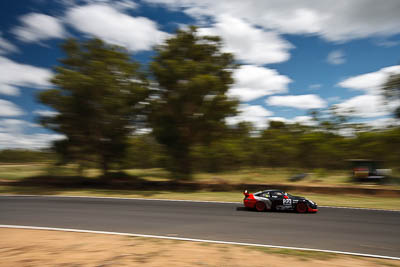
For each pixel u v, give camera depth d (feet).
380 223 31.37
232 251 20.53
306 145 80.94
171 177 81.51
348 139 83.92
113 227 28.89
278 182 73.51
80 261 17.84
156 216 35.14
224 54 81.76
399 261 19.10
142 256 19.02
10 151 169.78
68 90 73.41
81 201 49.01
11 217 34.22
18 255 19.04
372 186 64.18
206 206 43.57
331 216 35.32
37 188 73.26
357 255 20.25
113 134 80.89
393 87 65.31
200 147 82.38
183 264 17.49
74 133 78.79
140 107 80.74
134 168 90.48
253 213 37.35
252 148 83.25
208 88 73.51
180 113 78.02
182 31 80.12
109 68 78.59
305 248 21.97
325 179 78.84
